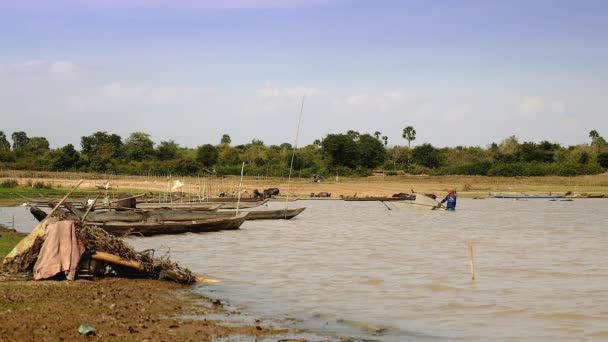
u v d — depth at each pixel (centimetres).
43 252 1709
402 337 1341
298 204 6875
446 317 1530
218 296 1689
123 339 1162
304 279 2016
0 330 1152
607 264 2416
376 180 10131
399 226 4281
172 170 9431
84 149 11094
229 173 10094
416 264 2381
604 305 1670
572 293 1830
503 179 10344
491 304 1677
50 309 1340
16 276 1711
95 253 1753
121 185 7825
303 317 1491
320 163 11219
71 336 1147
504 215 5425
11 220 4056
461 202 7375
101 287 1642
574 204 7050
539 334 1384
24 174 8350
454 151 13012
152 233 3169
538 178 10344
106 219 3197
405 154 12144
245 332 1304
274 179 9675
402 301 1702
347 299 1717
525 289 1886
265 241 3141
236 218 3616
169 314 1427
